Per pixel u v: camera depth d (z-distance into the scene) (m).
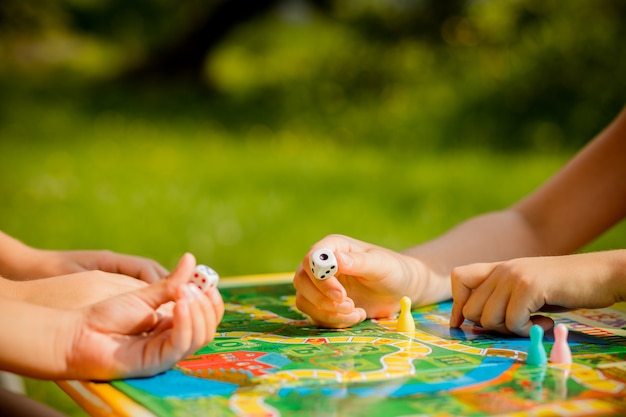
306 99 7.81
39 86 9.12
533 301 0.99
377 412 0.71
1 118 7.60
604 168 1.34
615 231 4.38
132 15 11.62
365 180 5.72
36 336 0.81
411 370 0.84
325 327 1.07
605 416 0.70
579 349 0.94
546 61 6.85
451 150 6.46
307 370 0.84
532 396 0.76
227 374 0.83
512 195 5.23
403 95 7.39
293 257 4.15
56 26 11.70
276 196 5.30
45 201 5.07
